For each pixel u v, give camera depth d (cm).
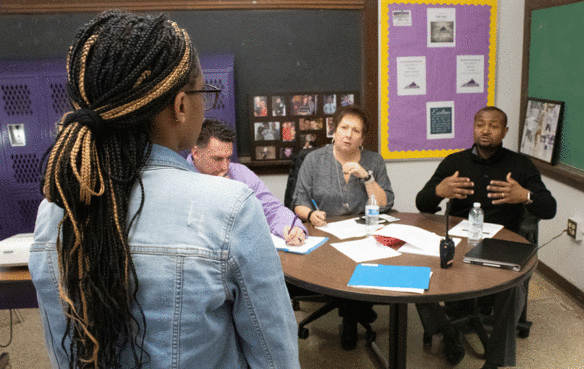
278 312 67
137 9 304
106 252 58
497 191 234
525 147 338
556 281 309
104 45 58
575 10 271
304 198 259
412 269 168
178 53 62
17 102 282
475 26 333
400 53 328
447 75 336
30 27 301
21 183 289
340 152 262
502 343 203
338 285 157
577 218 284
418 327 265
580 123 273
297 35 317
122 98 58
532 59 324
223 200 62
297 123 324
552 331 255
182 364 61
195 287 59
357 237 210
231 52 314
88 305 58
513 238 206
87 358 61
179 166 66
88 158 56
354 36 321
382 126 337
